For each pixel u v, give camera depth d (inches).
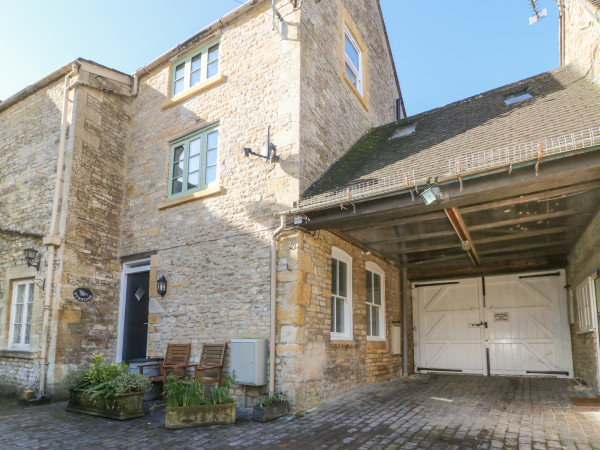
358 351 308.2
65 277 308.3
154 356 303.9
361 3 426.3
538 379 342.3
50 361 294.7
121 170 363.9
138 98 377.7
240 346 250.5
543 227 268.4
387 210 218.8
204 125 326.0
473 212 235.1
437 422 212.2
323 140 311.0
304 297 252.5
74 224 320.8
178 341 295.1
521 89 334.3
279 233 260.7
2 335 337.7
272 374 242.8
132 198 354.9
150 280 321.4
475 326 389.7
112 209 350.9
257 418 221.3
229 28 333.1
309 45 307.0
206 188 314.0
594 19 253.8
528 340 366.6
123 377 236.8
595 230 242.5
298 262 251.4
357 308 313.4
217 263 289.3
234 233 286.0
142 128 366.6
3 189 384.2
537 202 221.9
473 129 289.4
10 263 352.5
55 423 225.8
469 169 192.9
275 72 298.5
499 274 385.4
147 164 353.7
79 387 253.6
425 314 414.0
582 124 215.3
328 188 270.5
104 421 228.4
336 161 327.3
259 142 291.4
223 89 322.3
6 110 406.9
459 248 324.5
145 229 338.3
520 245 314.7
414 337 414.6
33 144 367.9
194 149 332.2
